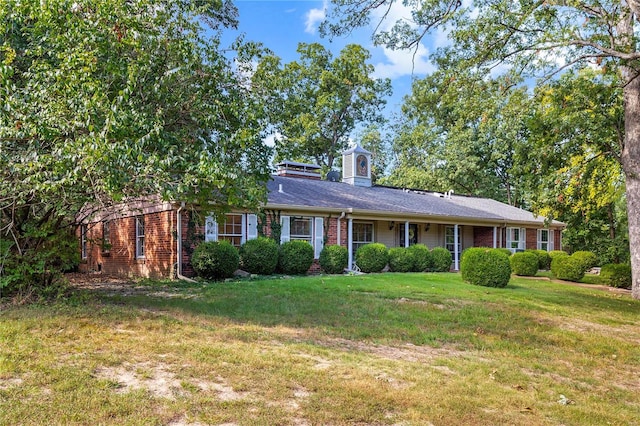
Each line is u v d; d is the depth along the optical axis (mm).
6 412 3262
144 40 6559
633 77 11578
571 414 4148
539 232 24578
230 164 7012
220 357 4883
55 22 6285
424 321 7824
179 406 3553
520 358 6137
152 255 14734
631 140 12703
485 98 11875
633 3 9625
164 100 6828
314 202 16781
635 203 12719
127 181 6043
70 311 6953
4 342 4988
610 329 8336
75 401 3512
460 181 31703
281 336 6230
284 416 3520
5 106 5945
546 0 10203
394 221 19094
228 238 14664
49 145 6516
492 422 3771
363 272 16828
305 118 33906
